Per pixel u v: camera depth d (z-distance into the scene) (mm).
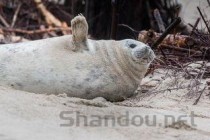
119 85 24875
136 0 47844
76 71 24328
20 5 52625
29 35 48625
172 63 31781
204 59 31750
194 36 34906
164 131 20578
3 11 53000
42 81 24203
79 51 24812
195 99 26641
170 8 48062
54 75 24203
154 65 31297
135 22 47719
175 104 25594
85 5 48688
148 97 26594
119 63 24938
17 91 23234
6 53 24844
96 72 24516
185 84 28422
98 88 24500
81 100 22953
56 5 53844
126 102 25281
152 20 46531
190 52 33156
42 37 48812
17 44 25344
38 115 20188
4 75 24359
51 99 22594
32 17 52156
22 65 24438
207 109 25047
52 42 25156
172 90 27625
